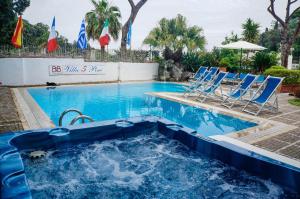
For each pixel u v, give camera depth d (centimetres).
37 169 403
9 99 899
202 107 891
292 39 1767
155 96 1157
